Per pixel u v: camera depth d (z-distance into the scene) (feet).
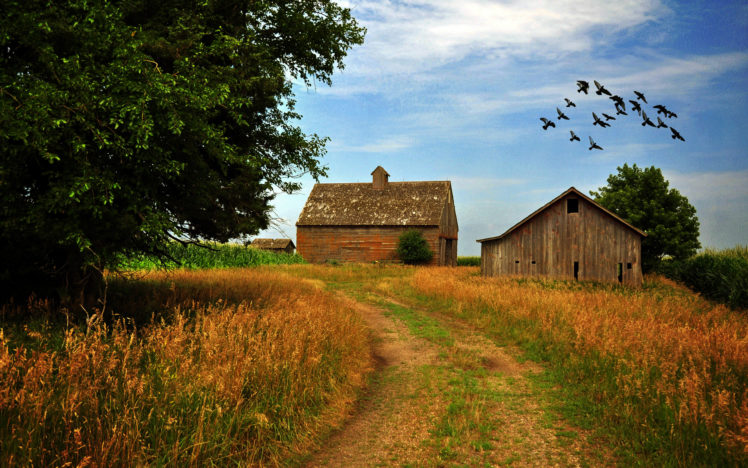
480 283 75.36
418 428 20.62
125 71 23.98
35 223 23.58
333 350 28.58
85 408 15.19
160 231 26.43
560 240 85.51
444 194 155.84
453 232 170.81
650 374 23.82
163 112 25.27
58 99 22.11
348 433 20.11
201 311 31.50
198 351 22.63
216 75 30.89
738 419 16.62
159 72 26.04
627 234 80.59
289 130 43.47
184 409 16.66
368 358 33.30
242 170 36.01
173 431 15.23
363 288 81.41
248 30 39.06
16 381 15.85
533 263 87.30
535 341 36.70
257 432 17.60
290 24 43.45
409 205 153.07
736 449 15.55
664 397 21.12
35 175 25.30
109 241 28.02
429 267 128.16
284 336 25.54
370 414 22.57
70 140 22.57
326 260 151.94
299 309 35.29
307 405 21.25
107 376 16.87
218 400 17.84
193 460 14.70
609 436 18.98
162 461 14.14
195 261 91.15
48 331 24.57
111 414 15.02
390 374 30.01
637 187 124.16
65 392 15.19
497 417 21.76
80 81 22.75
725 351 25.13
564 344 33.14
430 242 144.15
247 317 27.55
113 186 23.61
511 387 26.55
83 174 22.81
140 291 42.34
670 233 115.44
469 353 35.04
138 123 23.12
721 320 38.75
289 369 22.15
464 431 19.97
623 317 38.68
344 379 26.07
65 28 24.17
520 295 54.13
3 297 31.14
